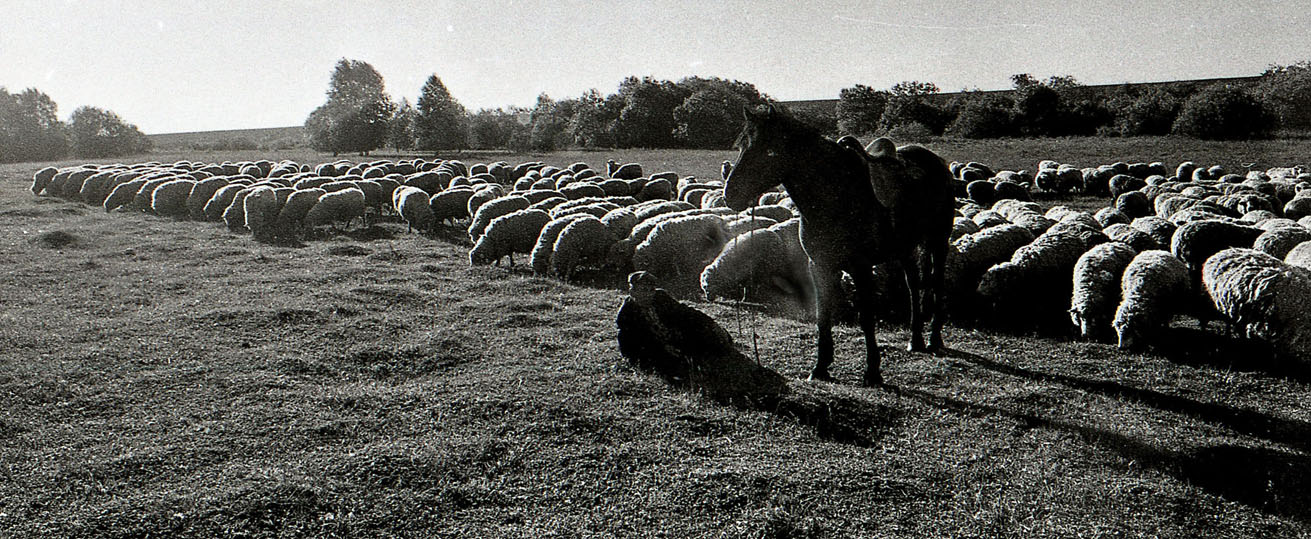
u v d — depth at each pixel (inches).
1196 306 408.2
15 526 211.8
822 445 266.8
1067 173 1396.4
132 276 591.2
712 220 581.6
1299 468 246.7
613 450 261.7
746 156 292.5
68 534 205.9
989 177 1546.5
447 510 223.1
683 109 3181.6
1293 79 2319.1
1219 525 213.8
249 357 370.9
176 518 212.4
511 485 238.2
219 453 260.4
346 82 3587.6
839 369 357.1
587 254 594.6
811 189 300.0
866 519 217.5
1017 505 222.1
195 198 987.3
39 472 245.0
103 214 1018.7
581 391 321.4
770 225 617.9
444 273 610.2
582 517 219.3
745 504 225.8
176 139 4835.1
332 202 847.1
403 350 384.5
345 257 692.7
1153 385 331.9
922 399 314.3
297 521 214.4
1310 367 332.5
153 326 429.7
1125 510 220.7
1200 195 1035.9
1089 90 2878.9
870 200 307.4
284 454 260.5
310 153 2994.6
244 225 882.8
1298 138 2191.2
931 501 227.8
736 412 296.5
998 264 464.1
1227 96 2263.8
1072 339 402.3
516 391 320.8
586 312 477.1
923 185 338.3
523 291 539.5
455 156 2810.0
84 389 323.6
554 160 2556.6
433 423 286.5
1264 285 336.5
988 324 434.3
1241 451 260.5
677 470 247.3
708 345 354.0
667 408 300.7
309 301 488.4
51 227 873.5
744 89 3646.7
